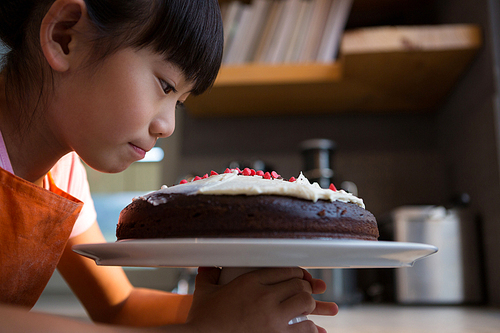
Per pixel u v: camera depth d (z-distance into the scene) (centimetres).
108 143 52
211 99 192
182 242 42
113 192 218
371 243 45
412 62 162
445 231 161
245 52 180
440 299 157
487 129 154
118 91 50
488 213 156
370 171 204
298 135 210
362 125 208
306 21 179
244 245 41
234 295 49
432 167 202
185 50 51
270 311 48
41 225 54
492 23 150
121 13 48
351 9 209
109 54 49
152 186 216
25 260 54
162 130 54
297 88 179
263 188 54
